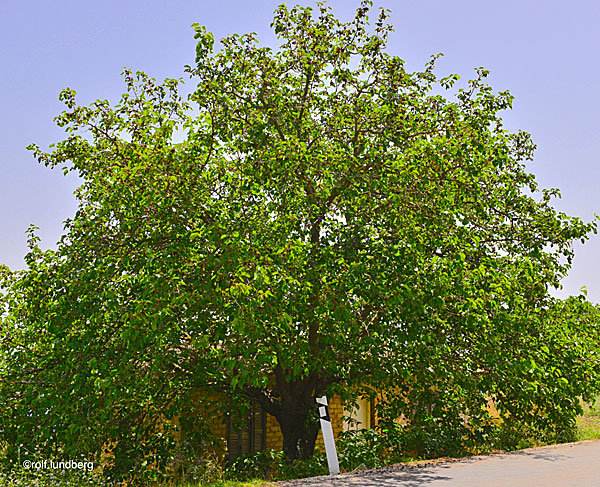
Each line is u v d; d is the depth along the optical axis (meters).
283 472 13.21
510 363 13.44
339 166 13.28
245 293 10.66
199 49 14.16
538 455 12.67
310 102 15.26
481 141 14.03
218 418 15.29
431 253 14.29
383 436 15.30
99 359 12.51
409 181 13.12
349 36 14.84
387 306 12.66
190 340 13.66
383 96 14.59
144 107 13.95
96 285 12.53
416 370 14.16
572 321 16.16
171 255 12.07
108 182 13.91
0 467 13.67
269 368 13.56
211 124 13.94
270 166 13.28
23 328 15.40
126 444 14.09
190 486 10.59
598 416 21.83
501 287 13.71
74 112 13.65
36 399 13.08
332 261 12.58
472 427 16.36
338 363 13.85
